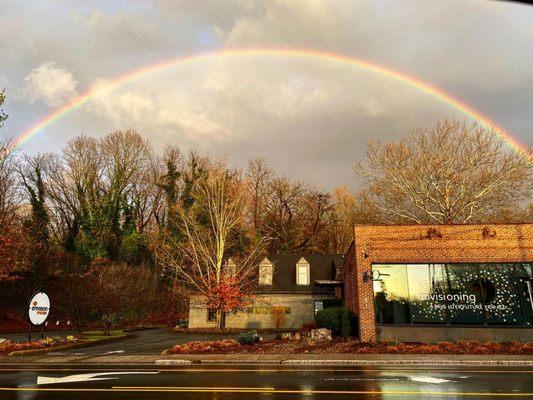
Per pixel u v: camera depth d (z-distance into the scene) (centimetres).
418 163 3853
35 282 3681
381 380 1158
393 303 2095
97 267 4044
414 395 936
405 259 2130
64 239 4759
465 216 3712
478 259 2091
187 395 952
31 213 4247
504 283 2059
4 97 2697
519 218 3962
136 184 5738
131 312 4328
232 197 3700
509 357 1648
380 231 2178
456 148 3756
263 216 5972
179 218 4372
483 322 2030
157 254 4491
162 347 2202
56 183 4956
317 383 1109
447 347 1859
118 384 1117
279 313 3662
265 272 3822
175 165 5178
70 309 3005
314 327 2677
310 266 3947
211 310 3656
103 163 5388
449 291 2078
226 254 4075
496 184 3572
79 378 1237
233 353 1841
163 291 4847
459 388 1027
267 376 1248
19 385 1120
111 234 4862
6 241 3073
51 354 1944
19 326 3466
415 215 3959
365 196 4316
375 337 2047
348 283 2692
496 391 987
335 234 6022
